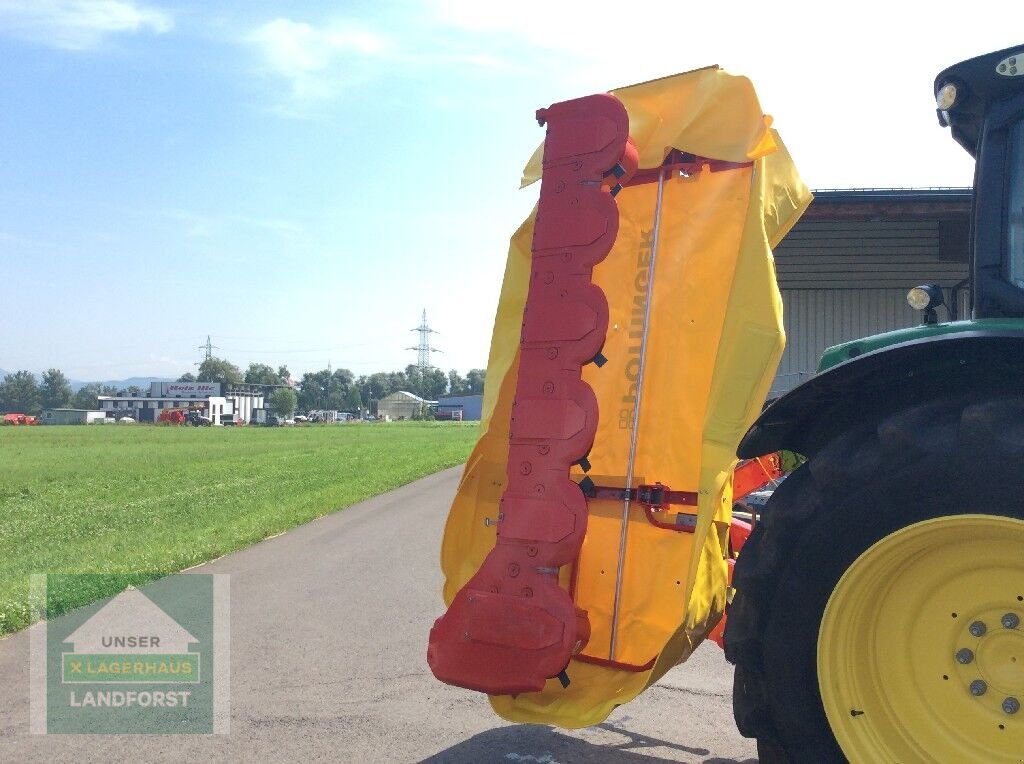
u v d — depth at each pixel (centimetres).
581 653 343
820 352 1274
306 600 677
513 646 292
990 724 229
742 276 295
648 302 345
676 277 341
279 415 16188
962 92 272
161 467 2598
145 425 10912
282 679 469
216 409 14250
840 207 1002
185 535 1055
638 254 350
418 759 357
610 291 355
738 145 308
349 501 1462
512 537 295
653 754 361
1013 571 226
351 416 17712
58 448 4059
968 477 218
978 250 270
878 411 252
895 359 234
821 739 240
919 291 295
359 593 704
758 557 249
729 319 293
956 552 230
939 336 227
